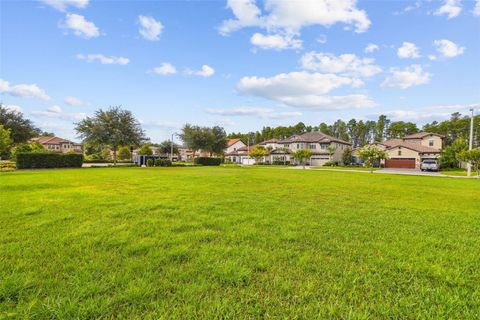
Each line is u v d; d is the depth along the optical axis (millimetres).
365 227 4438
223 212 5414
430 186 11984
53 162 26672
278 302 2084
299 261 2891
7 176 14703
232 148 71250
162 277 2449
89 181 11820
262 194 8242
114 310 1921
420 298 2184
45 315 1844
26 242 3377
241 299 2113
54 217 4762
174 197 7320
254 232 3961
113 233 3820
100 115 30953
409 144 41438
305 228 4285
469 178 18766
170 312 1925
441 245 3596
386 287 2365
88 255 2957
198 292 2203
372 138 86188
